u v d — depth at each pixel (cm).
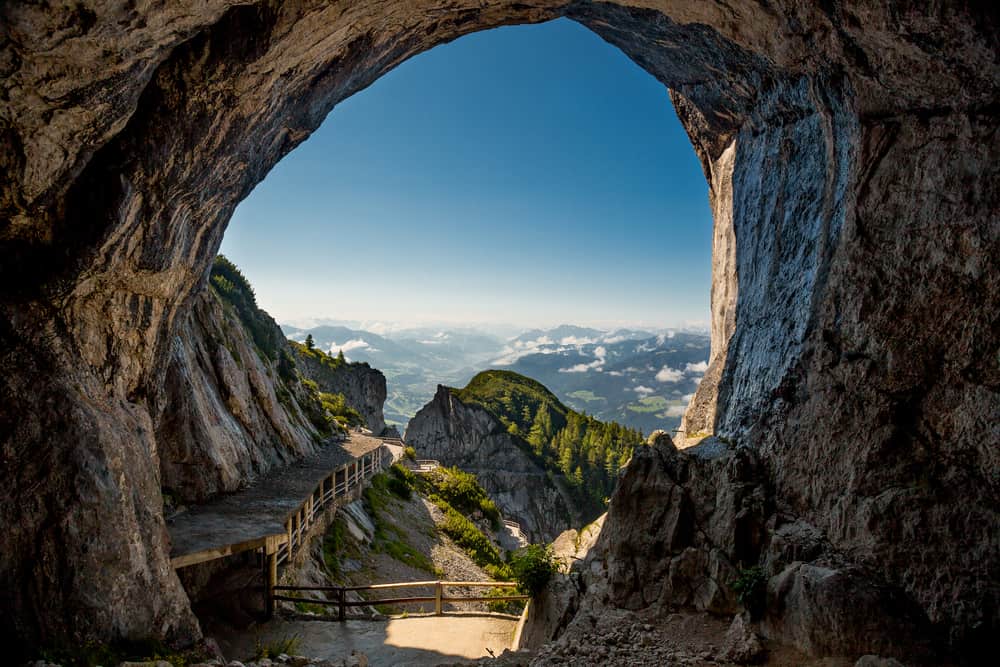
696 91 1584
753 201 1534
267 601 1562
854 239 963
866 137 920
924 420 881
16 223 856
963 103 771
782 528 1075
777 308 1309
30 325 927
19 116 716
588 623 1134
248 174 1279
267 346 4259
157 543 1109
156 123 902
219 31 862
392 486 3838
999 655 752
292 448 2869
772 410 1224
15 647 831
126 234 960
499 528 4709
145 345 1217
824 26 848
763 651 923
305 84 1175
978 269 782
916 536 852
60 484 902
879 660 757
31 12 587
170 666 931
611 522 1316
